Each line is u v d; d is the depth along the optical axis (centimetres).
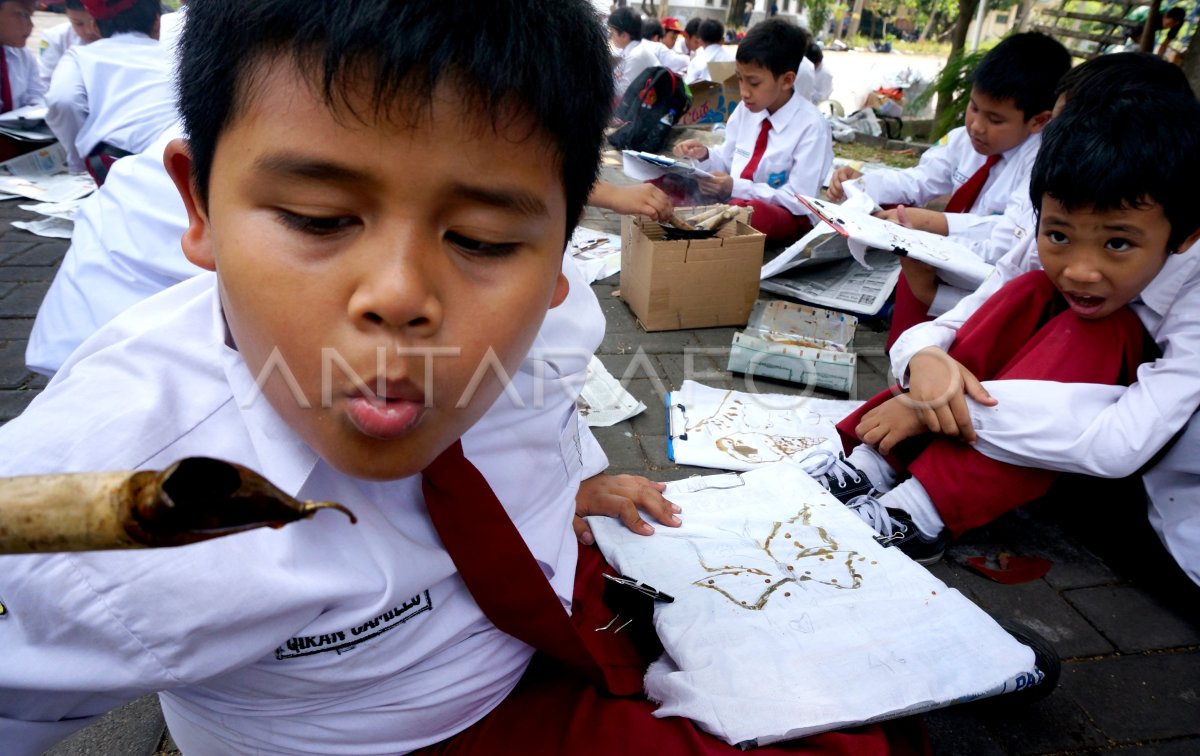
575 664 103
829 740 100
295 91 54
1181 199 153
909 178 369
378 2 52
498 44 54
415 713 96
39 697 76
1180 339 168
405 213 56
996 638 119
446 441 66
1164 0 589
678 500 157
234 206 59
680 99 584
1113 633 171
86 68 333
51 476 32
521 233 62
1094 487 212
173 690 92
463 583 98
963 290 250
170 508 30
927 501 185
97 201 198
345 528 84
